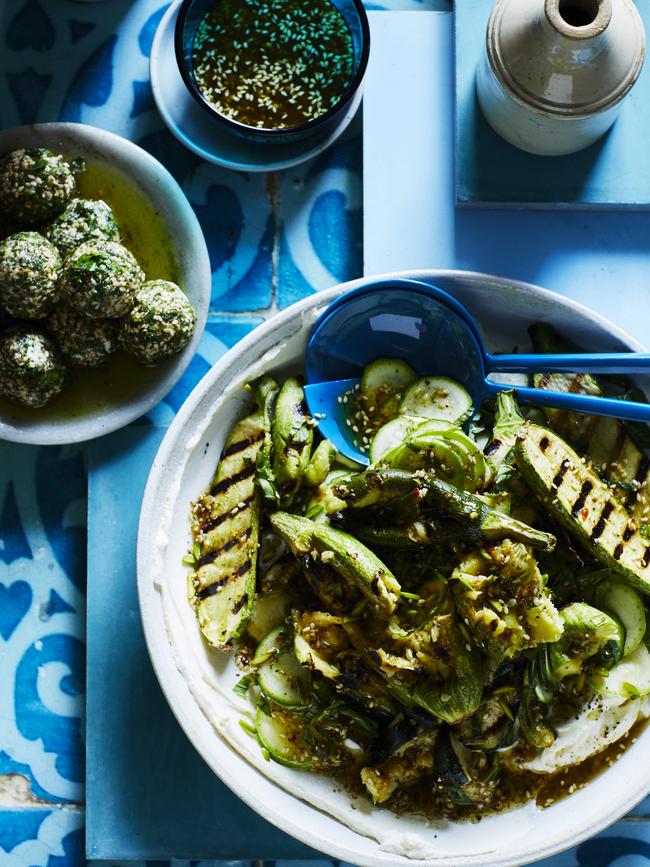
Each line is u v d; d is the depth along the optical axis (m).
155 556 0.67
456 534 0.65
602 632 0.65
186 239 0.73
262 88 0.74
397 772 0.67
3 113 0.76
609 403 0.66
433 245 0.74
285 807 0.67
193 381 0.76
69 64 0.77
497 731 0.67
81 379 0.73
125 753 0.74
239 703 0.69
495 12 0.68
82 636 0.76
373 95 0.75
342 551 0.64
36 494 0.76
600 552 0.66
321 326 0.68
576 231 0.74
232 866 0.76
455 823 0.68
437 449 0.66
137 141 0.76
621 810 0.66
